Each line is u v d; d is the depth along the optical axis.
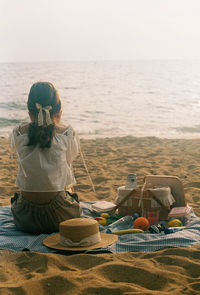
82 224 3.31
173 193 4.37
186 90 35.75
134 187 4.32
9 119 17.12
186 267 2.91
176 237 3.45
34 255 3.12
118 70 92.06
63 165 3.63
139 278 2.73
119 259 3.08
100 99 27.67
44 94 3.61
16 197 3.92
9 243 3.40
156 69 102.31
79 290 2.52
